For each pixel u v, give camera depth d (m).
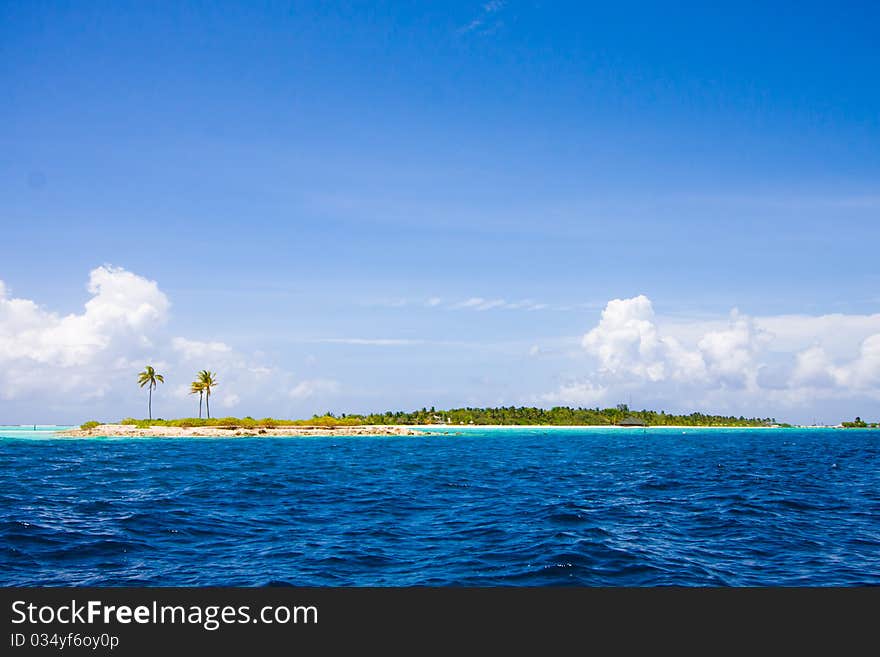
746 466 54.94
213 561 17.33
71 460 58.41
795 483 38.88
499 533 21.05
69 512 24.86
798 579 15.73
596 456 71.44
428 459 63.59
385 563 17.14
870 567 16.86
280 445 91.44
